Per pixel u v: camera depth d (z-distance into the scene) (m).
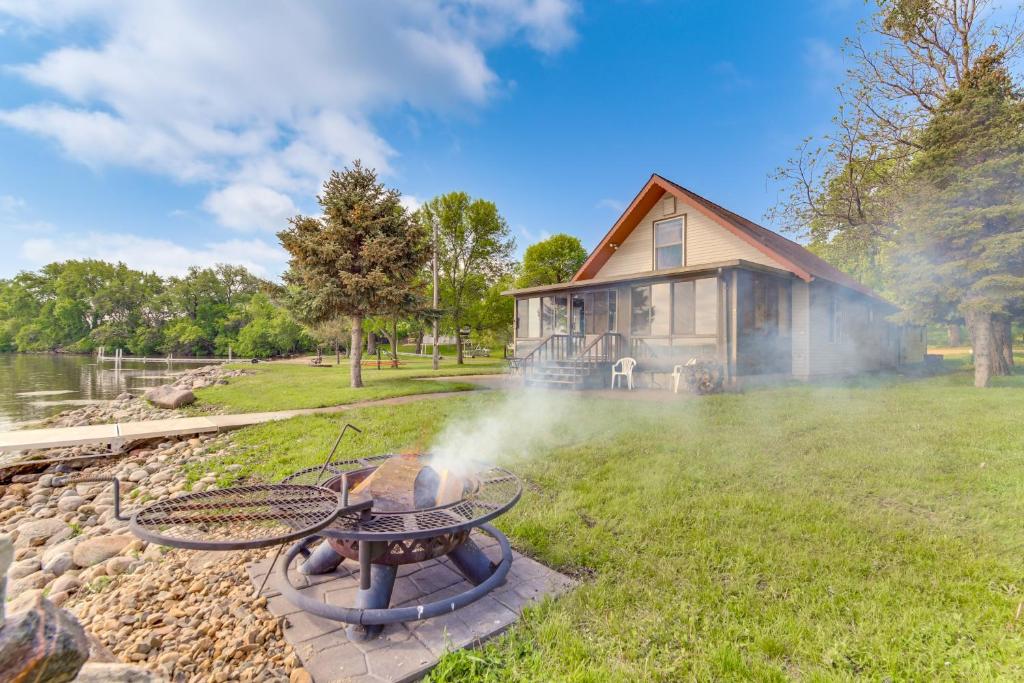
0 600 1.24
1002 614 2.52
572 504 4.28
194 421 8.52
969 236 11.84
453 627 2.48
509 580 2.98
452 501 2.97
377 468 3.39
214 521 2.23
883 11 16.97
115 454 7.32
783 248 15.33
